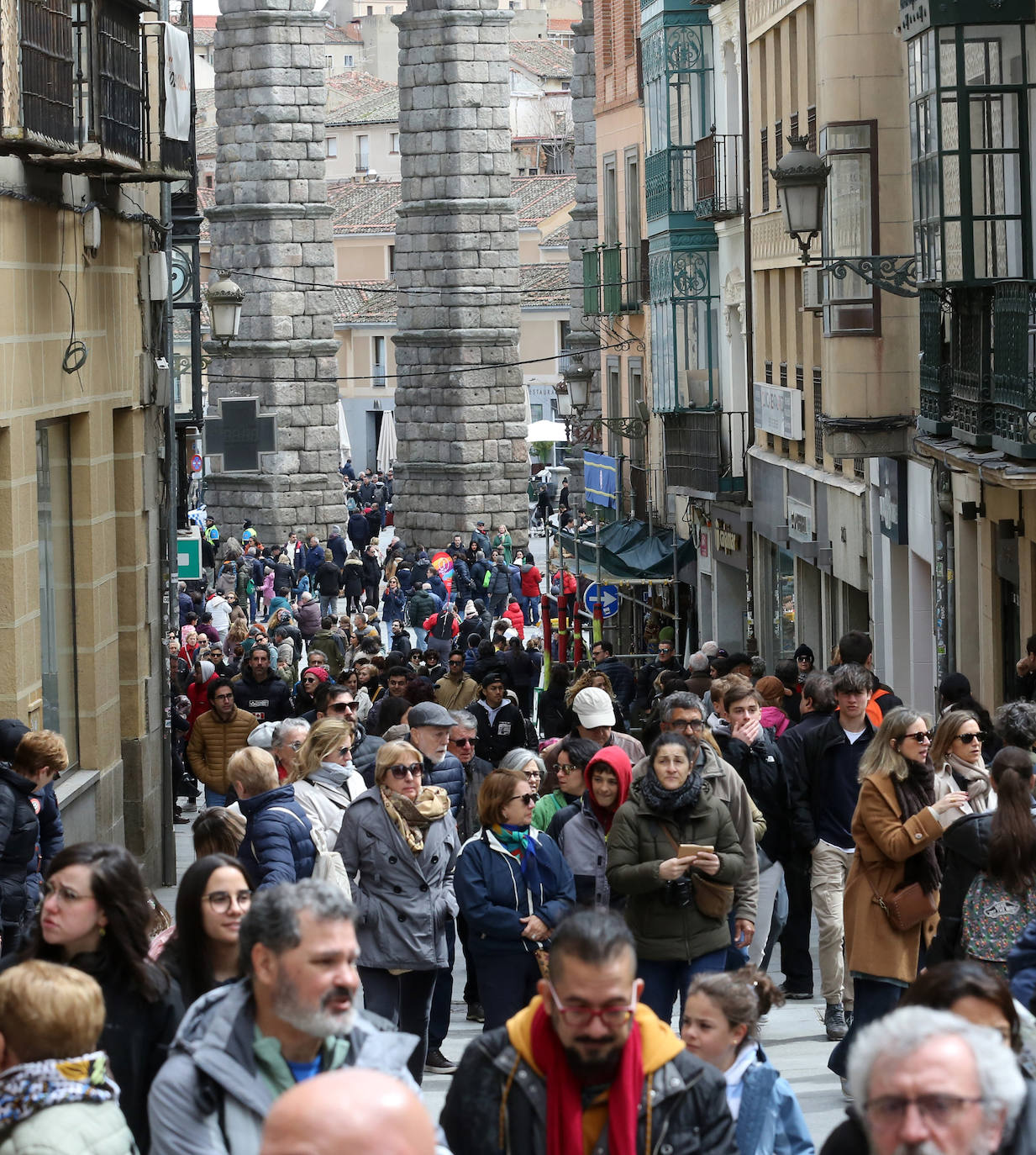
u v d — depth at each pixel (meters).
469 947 31.86
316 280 178.88
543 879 29.94
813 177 62.03
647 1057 16.44
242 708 61.34
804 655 63.12
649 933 29.03
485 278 180.50
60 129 40.88
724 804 29.45
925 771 30.00
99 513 50.25
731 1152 16.44
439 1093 32.91
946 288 57.38
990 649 62.53
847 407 73.56
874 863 30.06
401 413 183.50
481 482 181.88
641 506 127.12
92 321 49.38
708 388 107.31
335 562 167.75
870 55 73.06
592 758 32.03
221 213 178.00
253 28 175.38
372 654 72.75
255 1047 16.62
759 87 94.94
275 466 178.00
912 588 73.94
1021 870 25.78
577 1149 16.30
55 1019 16.48
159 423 60.25
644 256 124.00
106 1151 16.38
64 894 19.69
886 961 30.00
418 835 30.95
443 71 178.12
